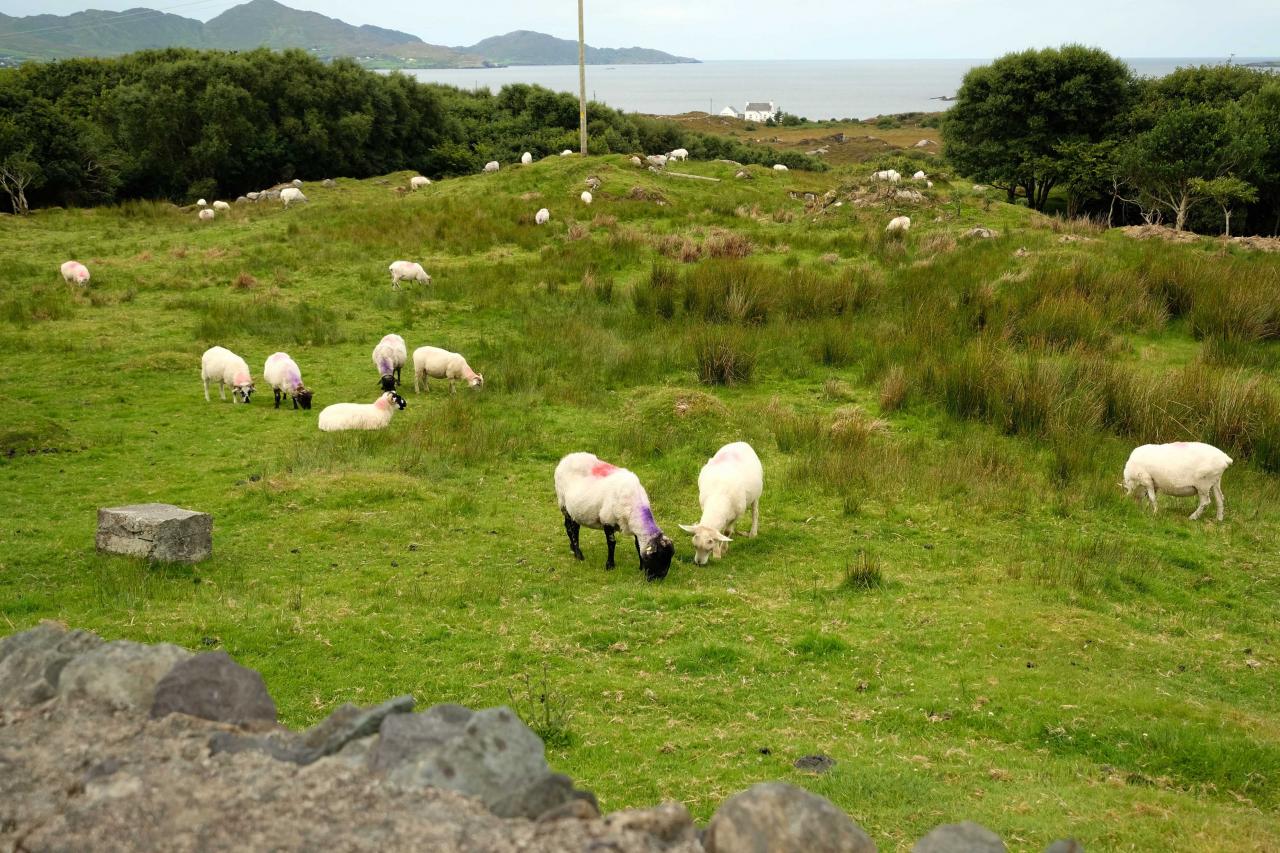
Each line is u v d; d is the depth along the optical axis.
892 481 11.87
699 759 5.79
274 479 11.17
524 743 3.30
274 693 6.39
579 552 9.67
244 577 8.56
